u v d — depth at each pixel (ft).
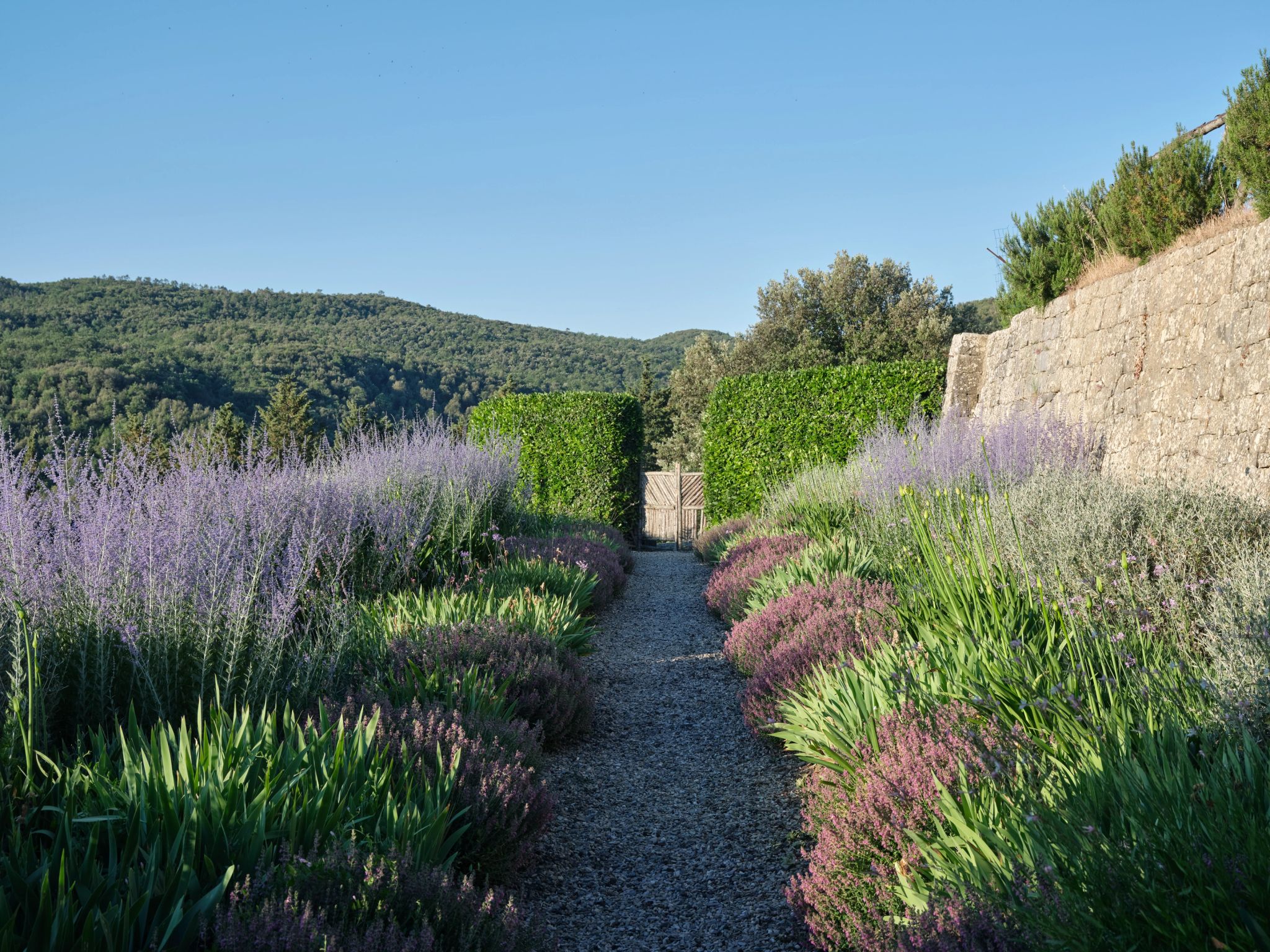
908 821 10.16
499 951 8.42
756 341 111.55
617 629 31.37
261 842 8.91
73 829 9.25
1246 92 23.13
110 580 14.14
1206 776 8.41
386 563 24.97
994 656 13.05
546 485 62.03
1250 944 6.01
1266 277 22.20
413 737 13.15
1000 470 27.96
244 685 14.48
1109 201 31.99
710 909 11.75
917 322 102.17
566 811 15.39
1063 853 7.65
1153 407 27.71
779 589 26.30
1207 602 14.42
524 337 449.89
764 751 17.98
